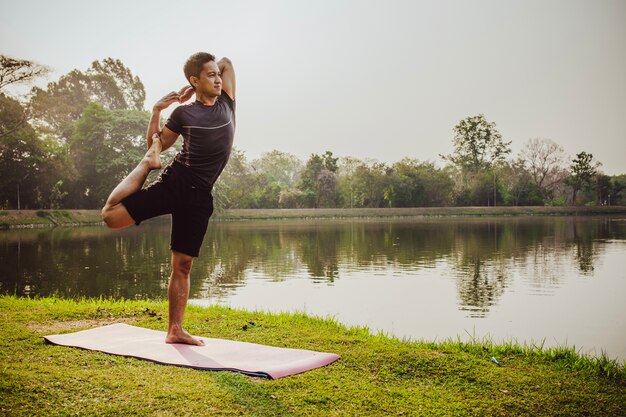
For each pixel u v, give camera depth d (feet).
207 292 35.58
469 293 35.04
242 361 12.17
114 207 12.82
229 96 14.32
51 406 9.19
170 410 9.21
